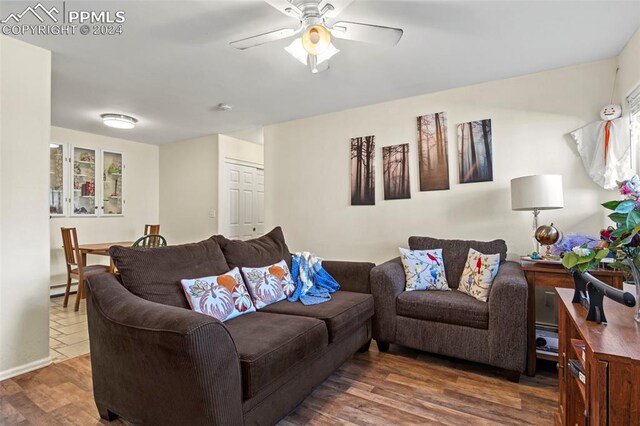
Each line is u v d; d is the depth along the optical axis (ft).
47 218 7.90
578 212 9.02
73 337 9.61
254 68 9.01
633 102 7.86
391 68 9.15
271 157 14.53
